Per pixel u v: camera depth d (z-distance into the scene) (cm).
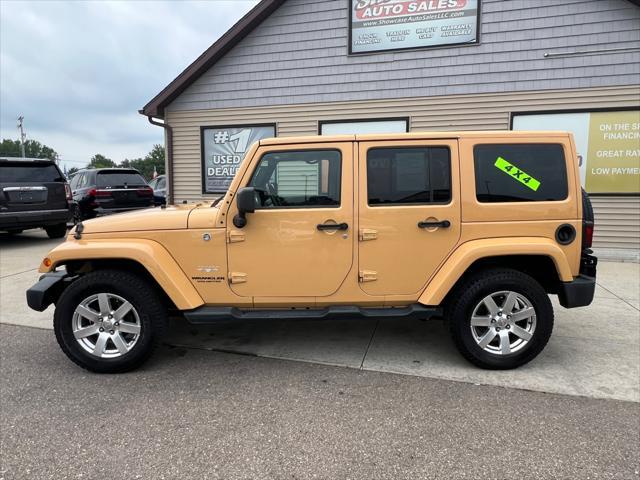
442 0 775
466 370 338
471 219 326
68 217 968
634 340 397
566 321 448
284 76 868
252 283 335
